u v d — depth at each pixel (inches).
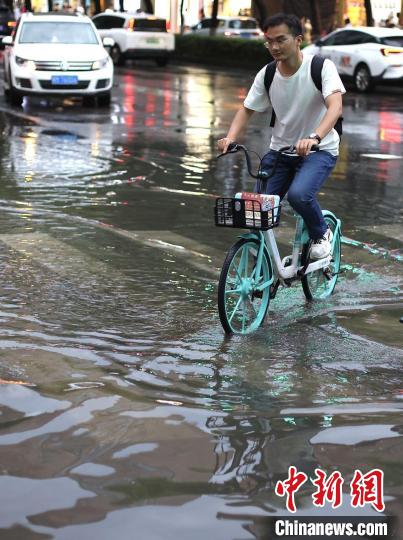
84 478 297.3
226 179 959.6
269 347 445.7
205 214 770.2
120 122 1437.0
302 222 505.7
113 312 493.0
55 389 377.1
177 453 318.3
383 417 357.1
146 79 2406.5
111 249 634.2
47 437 328.8
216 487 293.6
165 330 466.6
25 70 1590.8
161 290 541.0
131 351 430.6
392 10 3885.3
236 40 3095.5
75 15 1749.5
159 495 287.3
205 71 2851.9
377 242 692.7
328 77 468.8
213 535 264.8
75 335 450.3
